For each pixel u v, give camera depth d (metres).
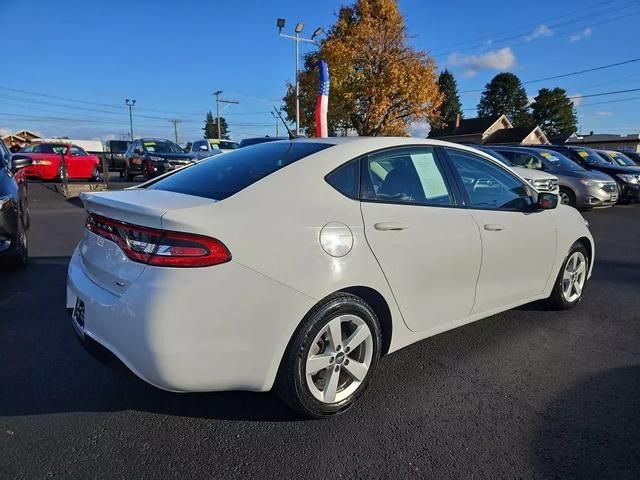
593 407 2.94
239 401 2.94
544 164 12.90
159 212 2.30
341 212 2.72
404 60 25.09
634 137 52.16
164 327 2.25
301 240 2.53
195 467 2.35
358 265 2.70
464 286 3.38
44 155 18.67
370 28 24.73
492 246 3.52
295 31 26.83
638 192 14.30
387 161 3.10
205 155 18.58
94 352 2.61
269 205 2.55
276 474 2.31
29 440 2.52
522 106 88.00
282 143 3.32
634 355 3.70
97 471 2.30
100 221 2.69
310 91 27.42
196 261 2.28
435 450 2.51
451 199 3.36
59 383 3.11
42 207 11.65
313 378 2.73
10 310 4.38
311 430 2.66
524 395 3.07
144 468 2.33
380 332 2.94
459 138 53.62
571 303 4.64
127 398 2.95
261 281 2.39
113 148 25.88
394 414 2.83
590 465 2.40
